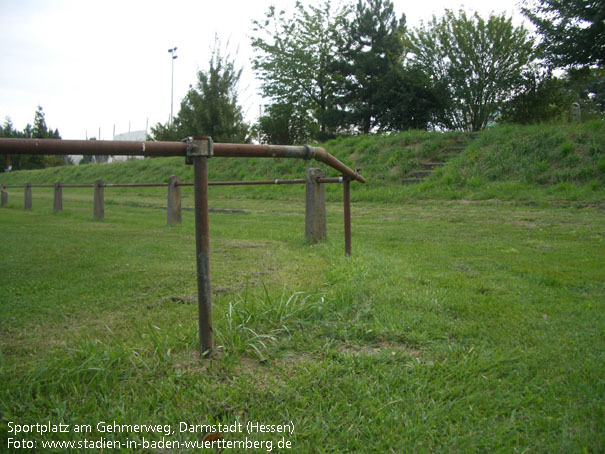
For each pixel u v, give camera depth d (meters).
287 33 26.84
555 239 5.51
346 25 25.98
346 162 15.11
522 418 1.44
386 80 22.47
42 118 37.78
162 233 6.88
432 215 8.62
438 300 2.68
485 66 17.03
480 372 1.75
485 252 4.61
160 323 2.40
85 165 31.56
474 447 1.29
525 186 10.09
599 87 25.55
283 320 2.30
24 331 2.33
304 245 5.30
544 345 1.99
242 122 27.69
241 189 16.14
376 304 2.62
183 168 21.98
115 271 3.85
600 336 2.11
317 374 1.72
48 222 9.16
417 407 1.50
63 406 1.49
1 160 37.59
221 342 2.00
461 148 13.75
